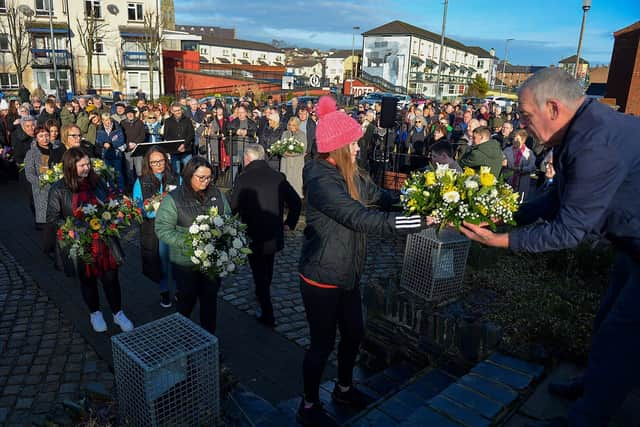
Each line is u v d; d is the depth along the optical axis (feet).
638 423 7.97
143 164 16.37
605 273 14.16
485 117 50.52
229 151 36.09
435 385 10.89
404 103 102.32
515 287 13.07
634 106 82.94
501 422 8.50
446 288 12.65
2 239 24.16
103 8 130.31
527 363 10.20
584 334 10.34
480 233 7.74
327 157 8.74
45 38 125.08
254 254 15.19
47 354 13.87
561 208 6.72
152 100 113.91
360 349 13.80
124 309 16.89
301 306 17.44
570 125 6.59
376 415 9.74
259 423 9.23
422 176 8.68
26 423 10.85
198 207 12.69
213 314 13.08
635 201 6.31
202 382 8.71
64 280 19.20
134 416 8.57
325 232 8.70
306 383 9.40
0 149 35.40
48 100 35.99
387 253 23.06
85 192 13.96
